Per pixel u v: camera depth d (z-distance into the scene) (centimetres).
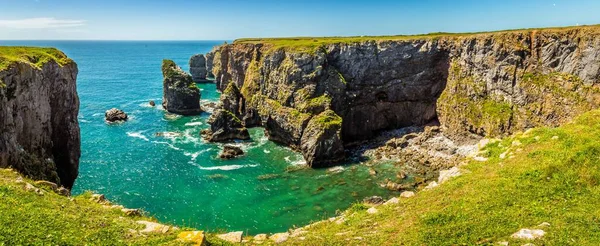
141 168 5994
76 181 5409
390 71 7925
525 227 1582
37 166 3422
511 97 6419
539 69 6119
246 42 11044
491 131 6544
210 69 15912
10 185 2002
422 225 1759
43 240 1473
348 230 1948
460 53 7281
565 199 1809
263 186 5369
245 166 6209
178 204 4750
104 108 10619
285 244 1752
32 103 3528
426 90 7912
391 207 2202
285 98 7694
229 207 4691
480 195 1962
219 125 7688
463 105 7100
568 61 5769
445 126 7462
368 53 7906
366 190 5244
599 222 1550
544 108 5984
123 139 7606
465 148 6712
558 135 2569
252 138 7938
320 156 6244
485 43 6738
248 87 9288
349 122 7850
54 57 4441
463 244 1523
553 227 1540
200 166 6138
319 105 7156
